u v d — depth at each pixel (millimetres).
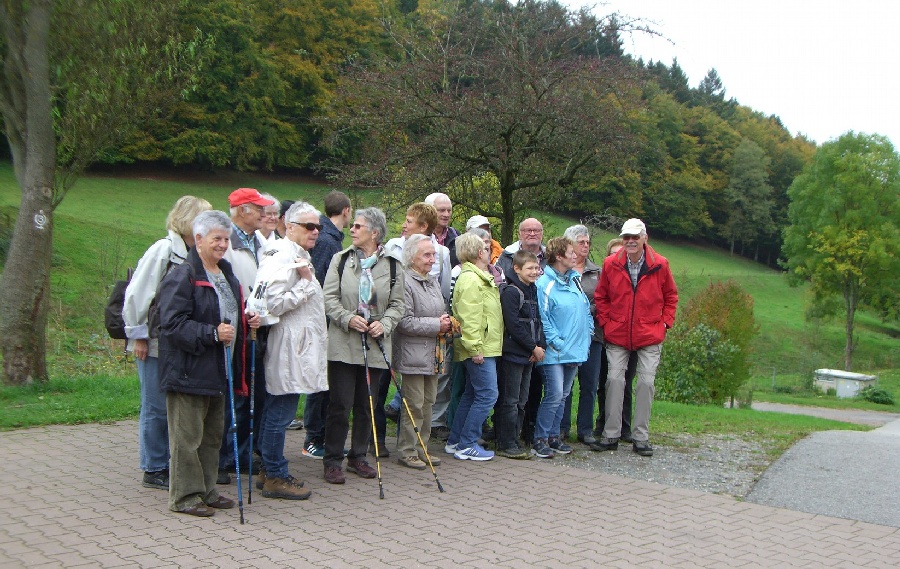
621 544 4840
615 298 7477
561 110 11570
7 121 9188
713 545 4930
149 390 5332
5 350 8797
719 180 63250
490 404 6707
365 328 5691
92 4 9156
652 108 15266
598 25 12219
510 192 12453
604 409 8148
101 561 4090
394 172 12305
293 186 44594
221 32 39125
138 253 22219
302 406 8523
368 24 43500
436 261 6918
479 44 12742
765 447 8375
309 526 4848
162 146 39906
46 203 8953
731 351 16312
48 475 5684
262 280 5090
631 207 22266
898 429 15000
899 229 44844
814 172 47844
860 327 52062
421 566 4277
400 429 6477
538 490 5973
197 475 4961
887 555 4910
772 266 67438
